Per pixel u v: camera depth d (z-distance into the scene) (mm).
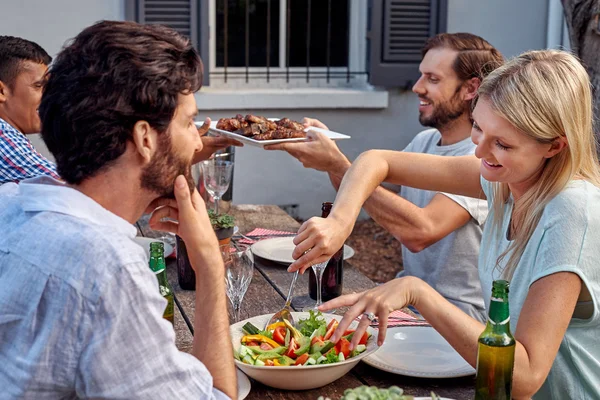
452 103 2801
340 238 1828
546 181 1680
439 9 5266
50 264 1131
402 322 1904
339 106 5250
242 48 5406
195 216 1376
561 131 1601
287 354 1653
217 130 2805
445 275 2682
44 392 1135
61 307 1113
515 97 1577
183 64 1243
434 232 2498
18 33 4781
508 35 5488
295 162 5398
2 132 2811
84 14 4852
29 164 2820
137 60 1192
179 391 1183
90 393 1131
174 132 1259
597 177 1716
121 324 1131
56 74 1214
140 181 1265
